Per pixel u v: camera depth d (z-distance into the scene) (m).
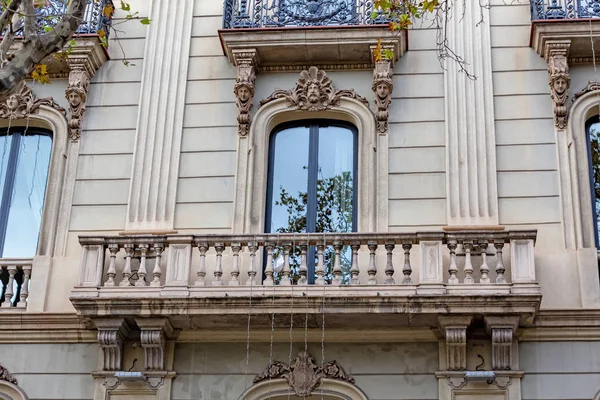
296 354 15.86
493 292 15.11
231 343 16.02
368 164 17.14
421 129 17.34
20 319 16.23
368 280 15.62
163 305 15.40
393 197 16.86
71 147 17.75
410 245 15.70
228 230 16.89
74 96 17.88
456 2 18.27
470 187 16.78
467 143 17.11
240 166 17.33
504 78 17.59
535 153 16.94
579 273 15.92
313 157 17.72
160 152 17.58
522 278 15.28
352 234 15.75
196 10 18.83
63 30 12.74
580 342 15.54
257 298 15.27
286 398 15.81
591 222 16.31
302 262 15.75
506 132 17.16
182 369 15.89
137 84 18.22
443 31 18.06
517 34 17.94
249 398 15.67
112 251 16.06
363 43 17.55
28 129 18.25
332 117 17.83
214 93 18.02
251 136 17.48
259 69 18.09
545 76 17.53
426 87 17.67
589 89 17.22
